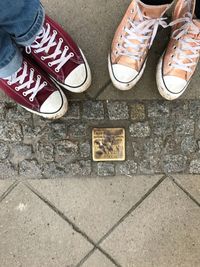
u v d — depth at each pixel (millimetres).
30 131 824
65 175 817
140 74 792
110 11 839
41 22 667
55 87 796
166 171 818
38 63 799
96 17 838
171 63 781
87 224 807
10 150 822
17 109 826
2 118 826
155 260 799
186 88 826
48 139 823
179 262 797
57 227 807
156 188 814
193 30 748
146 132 822
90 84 826
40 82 781
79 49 804
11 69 712
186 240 803
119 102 827
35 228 806
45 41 762
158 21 743
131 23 756
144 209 810
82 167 818
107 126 823
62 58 779
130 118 824
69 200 812
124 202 812
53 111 790
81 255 801
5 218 808
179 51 772
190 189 814
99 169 818
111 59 790
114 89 829
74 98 829
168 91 789
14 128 824
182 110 825
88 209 810
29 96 781
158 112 824
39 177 816
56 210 810
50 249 802
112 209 810
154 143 821
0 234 805
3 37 650
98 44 836
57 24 791
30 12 612
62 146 821
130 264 799
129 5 829
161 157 819
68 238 804
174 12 813
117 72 780
